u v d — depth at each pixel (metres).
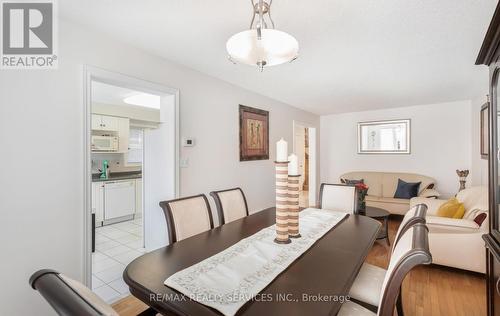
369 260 2.97
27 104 1.71
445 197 4.75
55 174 1.83
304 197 7.04
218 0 1.60
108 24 1.92
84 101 1.96
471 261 2.49
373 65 2.75
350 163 5.81
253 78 3.24
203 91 3.04
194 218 2.00
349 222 2.12
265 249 1.51
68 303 0.62
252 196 3.89
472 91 3.86
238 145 3.59
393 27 1.93
